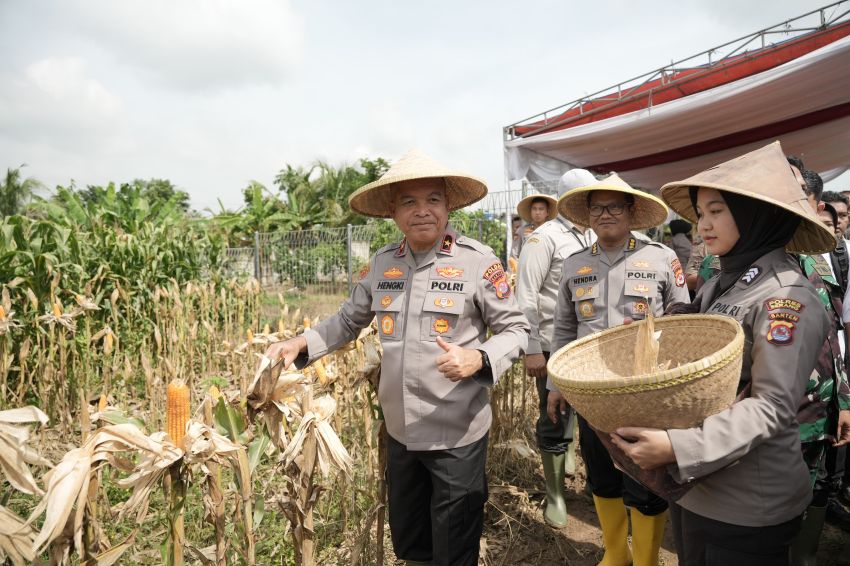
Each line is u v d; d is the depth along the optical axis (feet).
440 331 6.82
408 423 6.87
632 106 29.53
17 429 4.34
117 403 15.83
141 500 4.84
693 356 5.27
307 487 6.04
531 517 10.64
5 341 13.26
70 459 4.47
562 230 11.14
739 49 24.34
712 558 4.94
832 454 7.90
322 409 6.05
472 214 39.68
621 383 4.16
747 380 4.91
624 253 8.97
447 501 6.83
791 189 4.81
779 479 4.65
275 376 5.79
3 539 4.26
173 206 45.60
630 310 8.64
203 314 21.99
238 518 6.68
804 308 4.56
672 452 4.16
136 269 22.68
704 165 35.40
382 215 8.30
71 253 20.27
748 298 4.90
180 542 5.11
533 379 14.94
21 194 71.87
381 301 7.26
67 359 16.71
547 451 10.45
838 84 23.70
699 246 12.94
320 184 86.99
